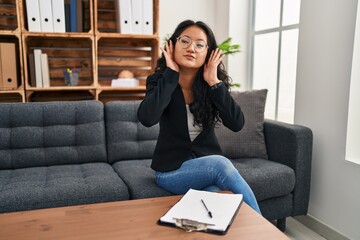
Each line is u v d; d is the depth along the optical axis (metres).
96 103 2.23
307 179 2.05
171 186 1.57
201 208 1.09
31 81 2.56
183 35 1.54
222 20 3.18
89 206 1.15
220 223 0.99
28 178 1.78
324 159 2.07
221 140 2.24
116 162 2.18
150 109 1.51
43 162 2.05
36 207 1.51
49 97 2.82
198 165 1.49
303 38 2.21
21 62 2.46
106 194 1.62
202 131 1.69
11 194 1.52
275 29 2.83
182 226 0.98
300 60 2.24
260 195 1.87
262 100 2.32
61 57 2.85
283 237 0.94
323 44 2.04
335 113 1.97
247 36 3.16
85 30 2.78
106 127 2.24
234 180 1.38
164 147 1.63
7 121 2.03
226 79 1.77
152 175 1.84
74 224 1.01
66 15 2.57
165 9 3.08
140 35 2.68
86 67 2.92
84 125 2.17
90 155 2.14
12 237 0.92
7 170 1.97
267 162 2.10
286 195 2.00
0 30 2.43
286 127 2.08
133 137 2.24
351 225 1.89
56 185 1.64
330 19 1.99
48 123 2.11
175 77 1.56
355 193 1.86
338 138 1.96
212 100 1.66
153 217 1.06
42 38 2.69
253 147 2.23
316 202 2.15
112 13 2.93
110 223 1.02
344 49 1.90
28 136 2.04
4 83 2.47
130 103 2.31
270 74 2.95
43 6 2.46
